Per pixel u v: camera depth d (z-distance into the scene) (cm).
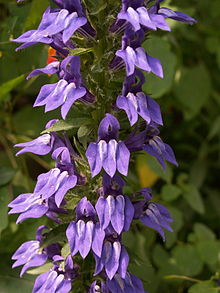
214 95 51
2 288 38
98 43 28
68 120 28
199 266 41
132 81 27
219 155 52
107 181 27
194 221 49
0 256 38
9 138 44
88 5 28
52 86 27
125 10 26
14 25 38
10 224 40
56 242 30
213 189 52
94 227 27
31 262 30
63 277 29
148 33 28
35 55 39
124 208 27
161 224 29
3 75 41
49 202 29
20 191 41
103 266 28
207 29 48
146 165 44
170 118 52
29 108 46
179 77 47
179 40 49
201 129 54
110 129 28
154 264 42
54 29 26
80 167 29
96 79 28
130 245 40
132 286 29
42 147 29
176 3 49
